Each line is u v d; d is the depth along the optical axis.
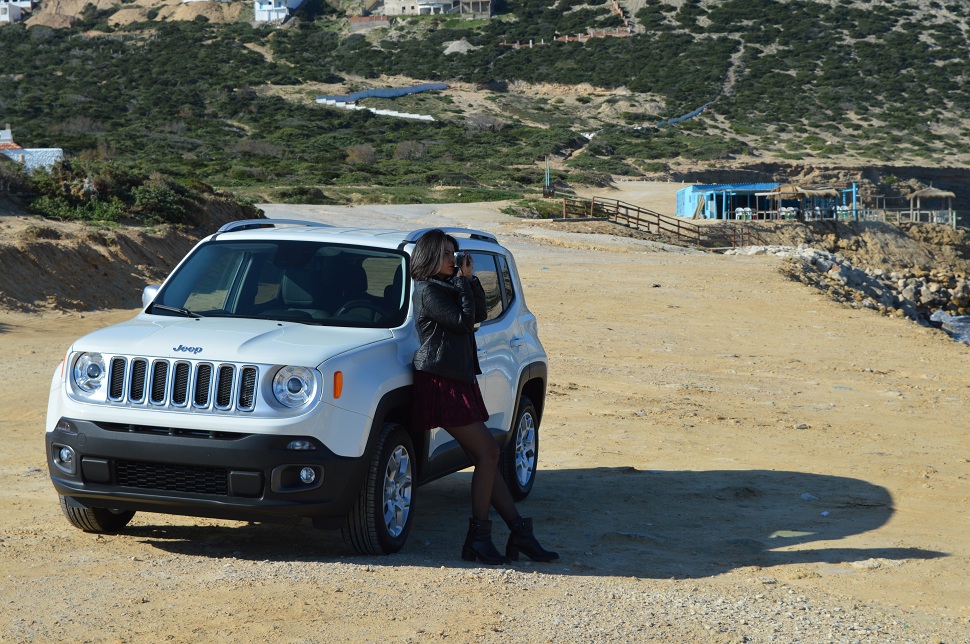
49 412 5.59
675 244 53.09
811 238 64.88
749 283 30.64
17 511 6.75
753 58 153.50
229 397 5.23
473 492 5.69
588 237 47.06
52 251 23.97
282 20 182.62
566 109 139.12
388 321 6.08
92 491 5.41
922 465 9.71
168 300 6.40
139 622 4.22
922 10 172.88
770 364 18.02
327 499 5.27
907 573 5.79
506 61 158.75
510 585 5.03
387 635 4.13
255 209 39.34
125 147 90.88
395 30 175.62
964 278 46.31
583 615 4.50
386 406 5.55
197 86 136.62
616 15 173.62
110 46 158.75
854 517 7.42
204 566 5.29
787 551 6.32
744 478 8.80
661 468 9.23
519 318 7.60
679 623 4.45
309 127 115.94
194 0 188.88
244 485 5.18
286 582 4.90
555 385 14.29
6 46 161.38
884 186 104.50
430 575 5.18
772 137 123.38
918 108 134.88
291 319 6.10
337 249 6.49
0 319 20.09
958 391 15.61
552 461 9.41
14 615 4.28
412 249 6.53
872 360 18.97
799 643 4.24
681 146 116.25
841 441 11.05
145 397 5.32
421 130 118.81
